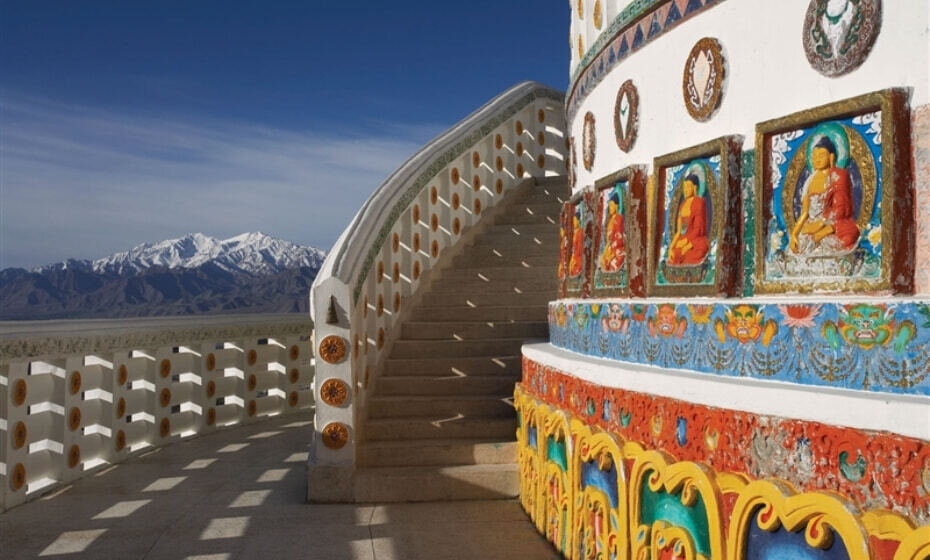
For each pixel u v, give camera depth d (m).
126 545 5.98
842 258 3.36
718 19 4.15
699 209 4.23
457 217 10.82
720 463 3.56
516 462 7.48
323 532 6.28
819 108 3.43
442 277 10.36
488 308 9.55
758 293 3.75
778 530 3.17
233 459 9.18
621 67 5.18
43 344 7.39
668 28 4.55
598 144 5.63
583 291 5.73
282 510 6.92
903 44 3.15
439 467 7.37
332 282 7.22
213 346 11.11
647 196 4.80
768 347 3.56
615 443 4.45
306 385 13.15
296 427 11.42
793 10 3.64
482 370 8.73
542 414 6.00
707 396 3.66
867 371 3.09
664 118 4.62
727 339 3.82
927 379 2.87
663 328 4.38
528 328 9.28
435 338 9.31
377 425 7.79
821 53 3.48
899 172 3.12
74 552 5.82
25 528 6.42
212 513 6.85
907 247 3.12
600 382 4.80
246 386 11.68
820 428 3.04
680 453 3.87
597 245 5.54
